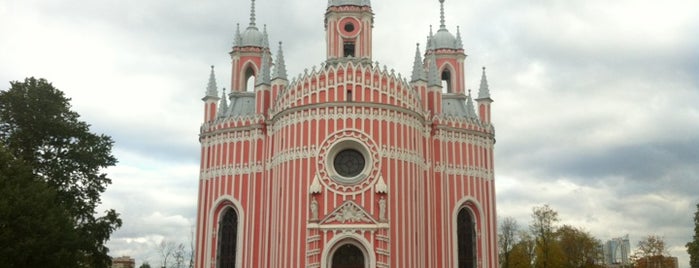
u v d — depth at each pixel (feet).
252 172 214.69
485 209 224.94
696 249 250.16
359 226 185.37
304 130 196.75
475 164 226.38
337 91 196.85
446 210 215.31
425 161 212.64
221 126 223.92
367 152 192.44
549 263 326.65
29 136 183.42
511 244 352.08
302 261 186.39
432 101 222.69
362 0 226.38
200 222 221.66
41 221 156.76
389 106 197.88
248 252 208.44
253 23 251.80
